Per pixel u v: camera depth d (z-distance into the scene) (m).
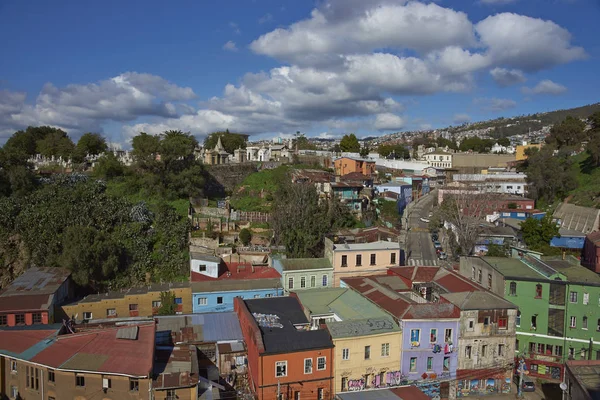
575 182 101.50
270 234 70.75
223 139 129.75
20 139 108.19
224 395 37.91
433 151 178.38
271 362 37.28
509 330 43.66
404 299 44.34
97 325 43.53
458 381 42.56
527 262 52.94
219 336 42.47
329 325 40.62
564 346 46.62
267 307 46.12
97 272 59.00
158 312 52.88
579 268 50.59
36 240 62.72
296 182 86.50
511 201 100.81
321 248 66.62
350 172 112.38
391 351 41.03
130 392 33.44
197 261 56.53
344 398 36.72
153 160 77.00
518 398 42.62
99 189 75.31
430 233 94.50
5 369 36.78
